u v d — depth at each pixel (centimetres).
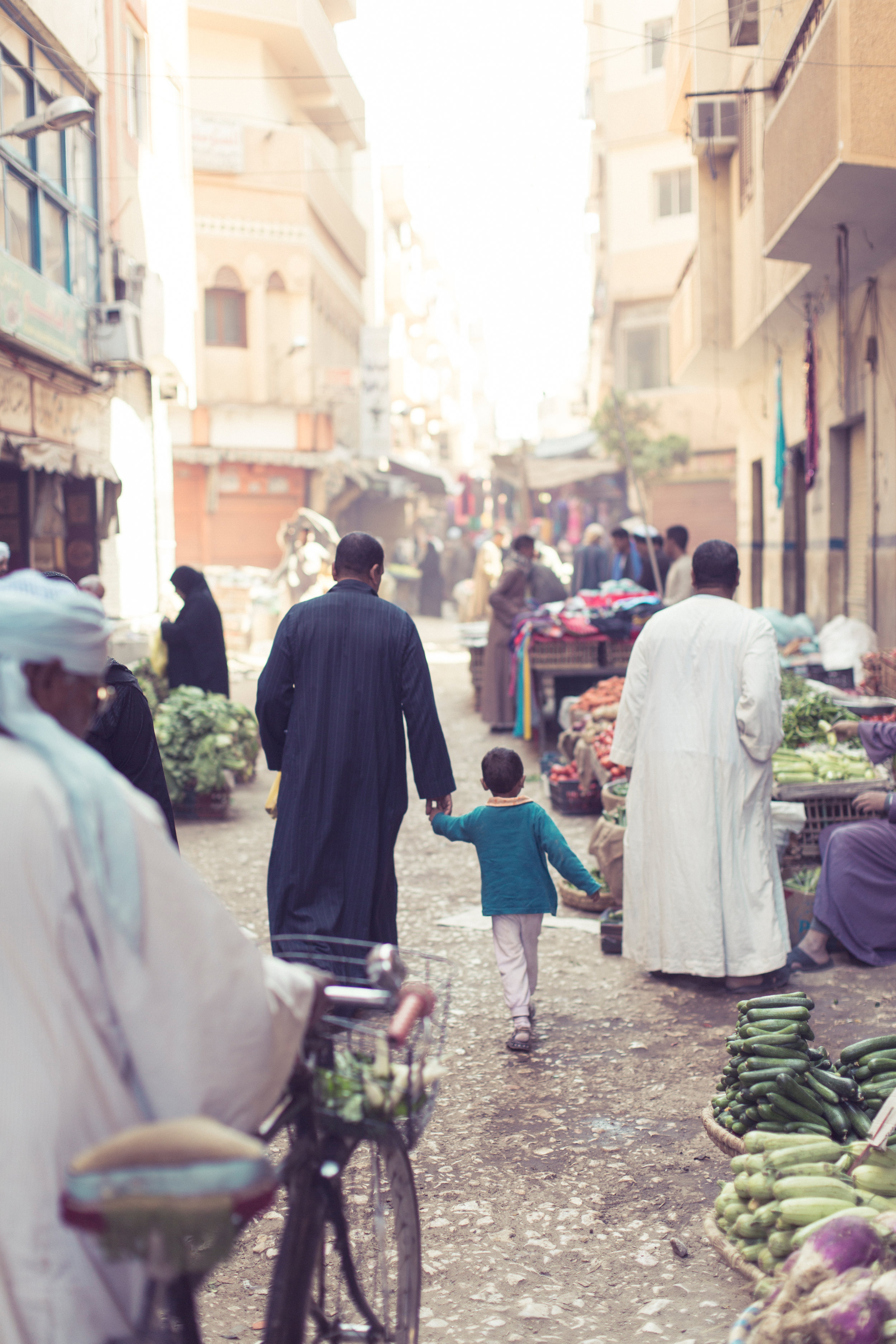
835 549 1305
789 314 1377
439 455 6412
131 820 179
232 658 2108
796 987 559
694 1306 316
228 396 2764
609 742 896
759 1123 380
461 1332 309
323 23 2931
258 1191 161
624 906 613
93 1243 172
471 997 566
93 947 175
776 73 1196
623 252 3142
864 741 631
